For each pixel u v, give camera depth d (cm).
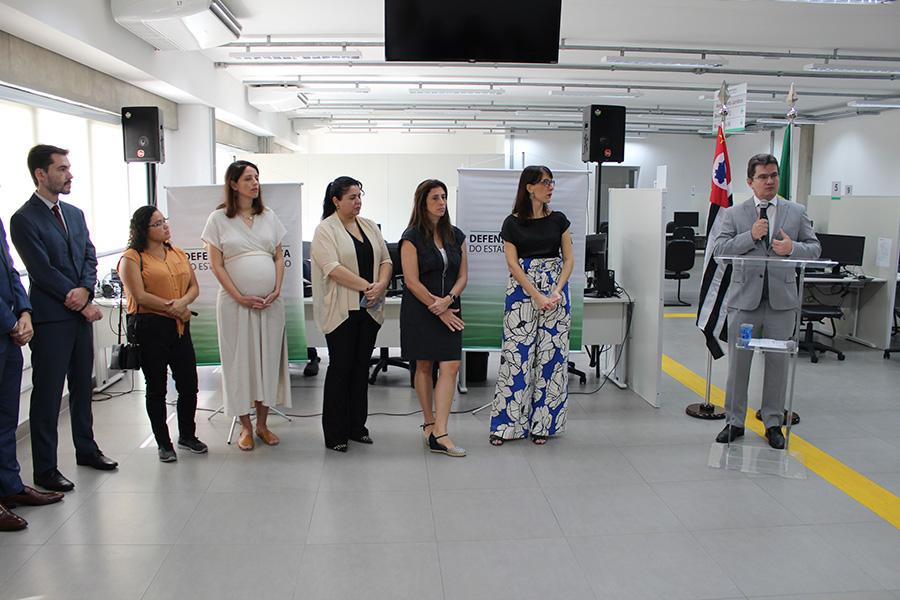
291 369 580
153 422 370
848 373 570
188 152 855
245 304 370
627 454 385
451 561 270
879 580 257
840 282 641
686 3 666
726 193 420
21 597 244
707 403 452
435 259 366
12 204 504
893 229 639
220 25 601
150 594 247
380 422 442
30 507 314
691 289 1124
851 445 401
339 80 1027
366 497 328
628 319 515
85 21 497
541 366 396
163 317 359
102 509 314
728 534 293
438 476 353
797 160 1544
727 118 473
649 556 275
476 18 469
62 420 440
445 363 377
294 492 333
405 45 472
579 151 1742
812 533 294
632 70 951
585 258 503
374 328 389
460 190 460
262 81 1017
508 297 395
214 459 376
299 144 1655
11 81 463
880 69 909
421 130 1736
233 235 369
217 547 280
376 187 1001
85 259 341
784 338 379
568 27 759
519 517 308
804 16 713
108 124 656
